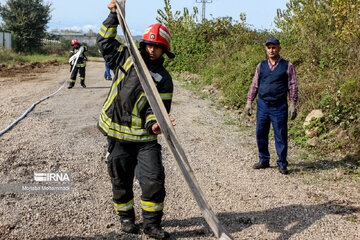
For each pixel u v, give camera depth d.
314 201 4.18
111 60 3.04
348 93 6.78
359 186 4.66
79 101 9.37
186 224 3.50
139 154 3.06
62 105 8.77
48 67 21.41
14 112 7.82
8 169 4.60
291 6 11.74
